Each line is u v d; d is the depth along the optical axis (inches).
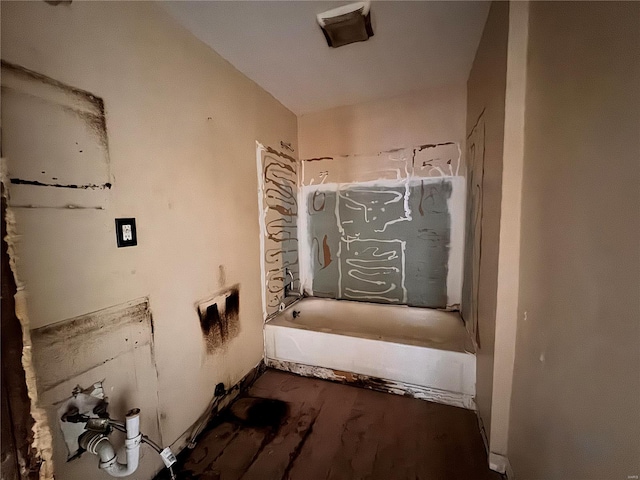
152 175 50.1
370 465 53.6
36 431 27.5
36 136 34.3
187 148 57.8
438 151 92.2
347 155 103.6
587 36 28.6
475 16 57.1
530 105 43.4
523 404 45.0
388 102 96.1
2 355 25.2
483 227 63.2
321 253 111.2
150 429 50.3
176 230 55.4
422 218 96.9
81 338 39.5
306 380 82.5
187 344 58.3
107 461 37.5
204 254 62.7
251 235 80.8
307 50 66.7
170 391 54.3
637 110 21.8
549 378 36.4
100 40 41.4
